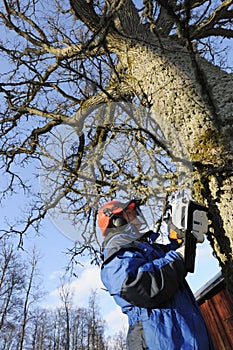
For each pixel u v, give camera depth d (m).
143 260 1.38
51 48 3.50
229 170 1.65
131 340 1.34
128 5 2.95
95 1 3.18
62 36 3.35
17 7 3.71
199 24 2.95
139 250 1.44
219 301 6.28
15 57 3.11
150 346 1.24
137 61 2.77
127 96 2.88
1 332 21.34
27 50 3.82
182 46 2.74
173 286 1.30
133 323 1.37
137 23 2.96
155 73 2.49
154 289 1.27
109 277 1.38
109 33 2.88
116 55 3.21
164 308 1.31
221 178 1.71
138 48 2.81
